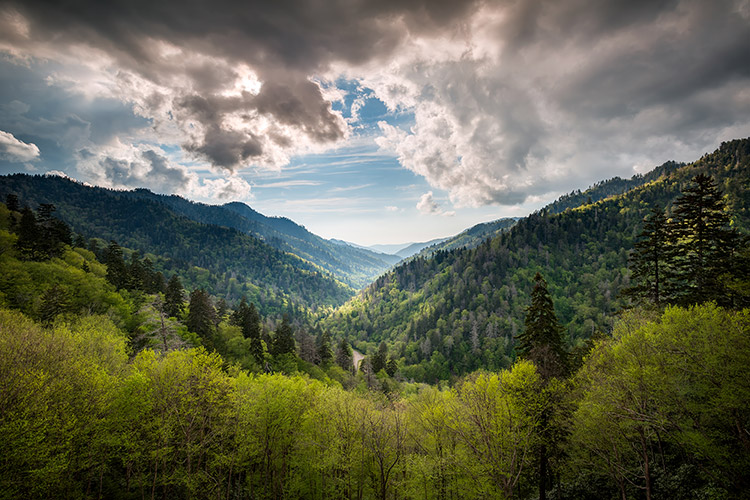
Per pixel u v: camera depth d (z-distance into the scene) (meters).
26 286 54.34
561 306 165.50
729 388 15.94
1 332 26.61
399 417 34.84
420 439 37.16
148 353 31.73
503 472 25.67
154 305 51.44
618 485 27.88
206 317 74.38
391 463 34.28
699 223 30.80
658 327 20.36
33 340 27.20
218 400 31.06
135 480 31.53
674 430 19.92
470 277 199.75
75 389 24.84
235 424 32.03
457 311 174.25
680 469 24.81
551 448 29.72
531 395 27.19
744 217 163.38
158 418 27.69
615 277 167.88
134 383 27.80
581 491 30.91
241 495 36.12
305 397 36.06
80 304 60.78
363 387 81.81
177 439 30.86
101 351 34.31
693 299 28.52
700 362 17.17
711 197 30.59
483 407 28.47
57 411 21.81
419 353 153.38
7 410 20.23
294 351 89.88
